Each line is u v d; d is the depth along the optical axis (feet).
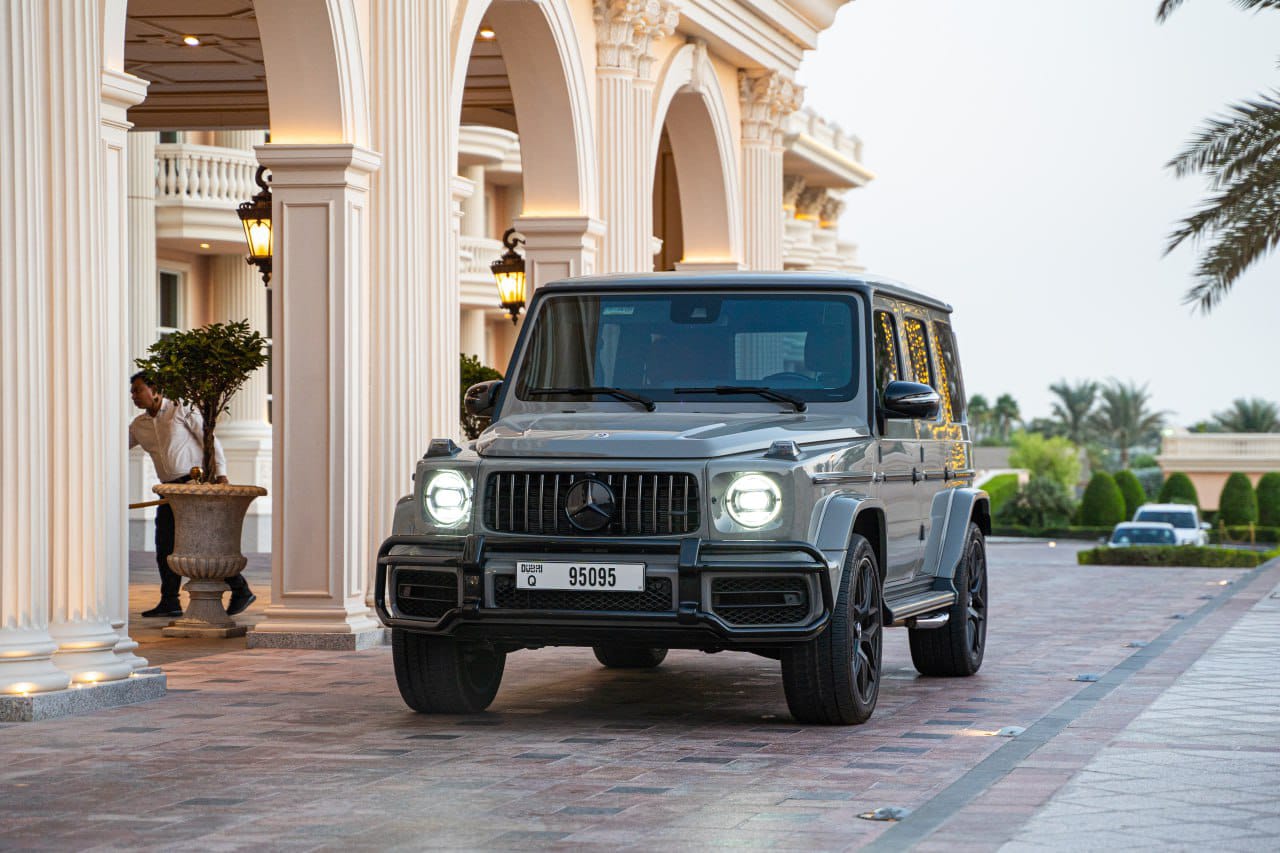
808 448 25.72
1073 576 74.02
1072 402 378.73
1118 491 196.34
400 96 39.68
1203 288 61.93
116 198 29.09
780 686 31.60
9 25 26.30
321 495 37.35
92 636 28.04
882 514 27.61
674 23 58.13
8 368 26.18
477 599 25.08
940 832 17.93
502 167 124.57
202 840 17.92
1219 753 23.06
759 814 19.26
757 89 69.72
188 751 23.56
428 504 25.84
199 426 44.27
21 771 21.98
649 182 57.62
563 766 22.45
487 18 49.06
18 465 26.37
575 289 29.58
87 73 27.78
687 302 29.12
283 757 23.08
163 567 44.55
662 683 32.01
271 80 37.63
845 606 25.57
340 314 37.45
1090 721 26.35
